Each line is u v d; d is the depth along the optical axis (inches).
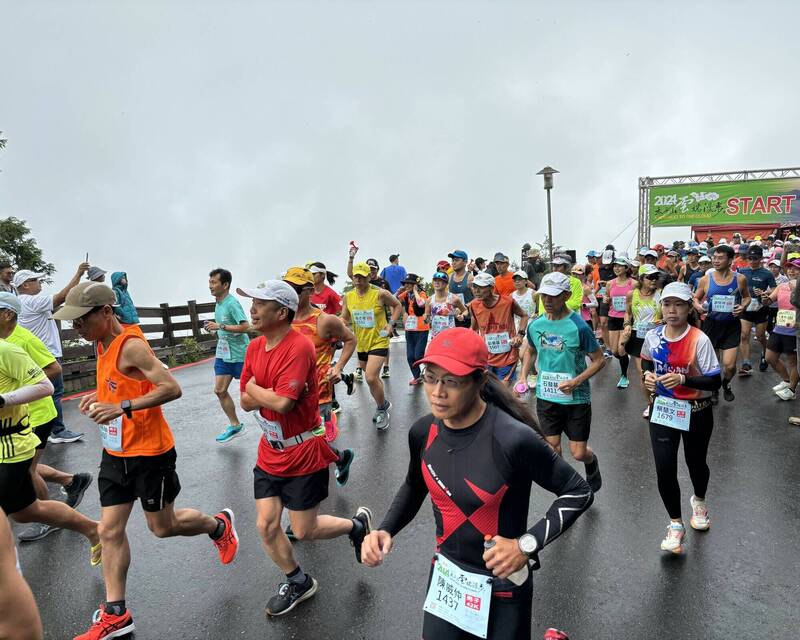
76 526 139.0
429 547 151.4
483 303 230.7
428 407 294.8
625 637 111.4
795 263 261.1
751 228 874.1
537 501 175.9
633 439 232.2
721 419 252.2
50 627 123.0
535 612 120.3
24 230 751.1
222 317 237.6
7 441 124.2
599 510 167.8
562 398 161.6
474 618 74.3
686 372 133.7
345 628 117.8
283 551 122.9
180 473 213.6
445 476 74.4
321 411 187.9
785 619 115.3
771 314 401.4
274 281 118.2
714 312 275.0
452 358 68.0
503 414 73.5
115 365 116.6
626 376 319.3
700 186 888.3
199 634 117.9
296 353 115.6
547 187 529.3
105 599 132.7
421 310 330.3
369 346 258.2
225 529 140.3
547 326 161.3
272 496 122.1
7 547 53.6
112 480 118.7
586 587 128.7
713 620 115.6
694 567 135.3
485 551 71.1
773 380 319.6
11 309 146.1
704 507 151.7
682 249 620.4
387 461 217.2
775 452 209.6
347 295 259.4
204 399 334.0
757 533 150.4
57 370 170.6
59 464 227.6
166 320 486.3
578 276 401.1
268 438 120.6
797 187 836.6
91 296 113.3
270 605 123.3
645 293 293.7
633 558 140.4
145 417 118.4
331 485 195.6
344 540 156.7
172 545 158.1
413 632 115.8
